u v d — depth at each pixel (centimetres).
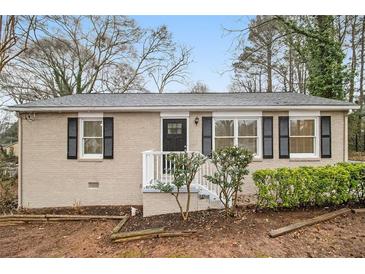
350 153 1809
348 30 1695
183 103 893
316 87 1296
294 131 901
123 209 846
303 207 659
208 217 615
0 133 1995
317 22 1311
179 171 609
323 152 884
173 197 713
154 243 500
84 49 2142
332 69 1256
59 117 894
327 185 643
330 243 461
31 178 891
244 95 1116
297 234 496
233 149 597
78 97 1074
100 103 905
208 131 892
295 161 882
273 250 440
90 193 887
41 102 929
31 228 680
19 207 880
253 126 902
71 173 891
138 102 926
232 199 698
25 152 891
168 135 899
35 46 1864
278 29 1552
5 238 604
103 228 654
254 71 2162
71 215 755
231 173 597
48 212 835
